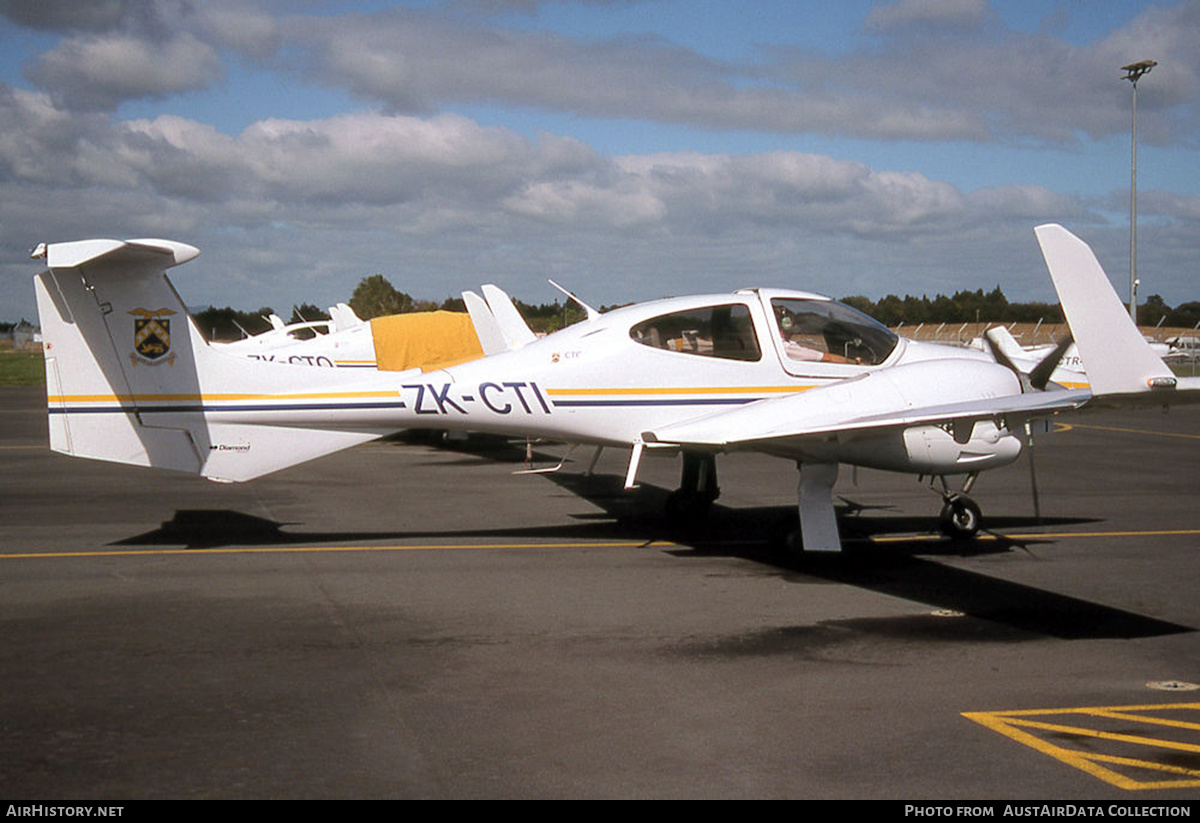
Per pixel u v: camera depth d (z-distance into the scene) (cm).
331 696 471
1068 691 480
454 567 773
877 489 1209
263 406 836
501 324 1912
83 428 814
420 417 860
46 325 805
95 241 756
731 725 434
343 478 1339
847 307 925
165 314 820
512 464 1512
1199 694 476
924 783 373
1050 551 838
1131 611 638
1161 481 1280
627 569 768
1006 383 816
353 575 742
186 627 593
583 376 871
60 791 364
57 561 791
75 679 494
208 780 374
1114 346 536
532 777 378
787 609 644
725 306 894
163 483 1280
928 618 622
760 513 1048
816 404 788
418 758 396
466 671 511
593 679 499
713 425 791
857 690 482
